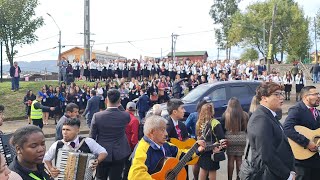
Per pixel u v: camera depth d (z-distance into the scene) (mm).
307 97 5629
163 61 27031
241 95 11859
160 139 4367
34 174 3244
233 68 26906
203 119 6277
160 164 4398
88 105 13328
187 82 24156
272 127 4211
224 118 6863
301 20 55938
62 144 4797
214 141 6129
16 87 24141
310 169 5516
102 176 5883
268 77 25531
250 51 57781
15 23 40719
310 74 37531
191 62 27656
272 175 4156
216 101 11547
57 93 18859
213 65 27094
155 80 21203
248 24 55469
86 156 4363
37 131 3266
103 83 25969
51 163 4715
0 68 36250
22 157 3215
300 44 56625
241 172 4469
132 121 6844
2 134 4473
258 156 4223
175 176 4488
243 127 6809
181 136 6121
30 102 17812
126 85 20906
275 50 56031
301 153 5379
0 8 40344
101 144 5750
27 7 41812
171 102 6102
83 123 17953
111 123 5754
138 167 4195
